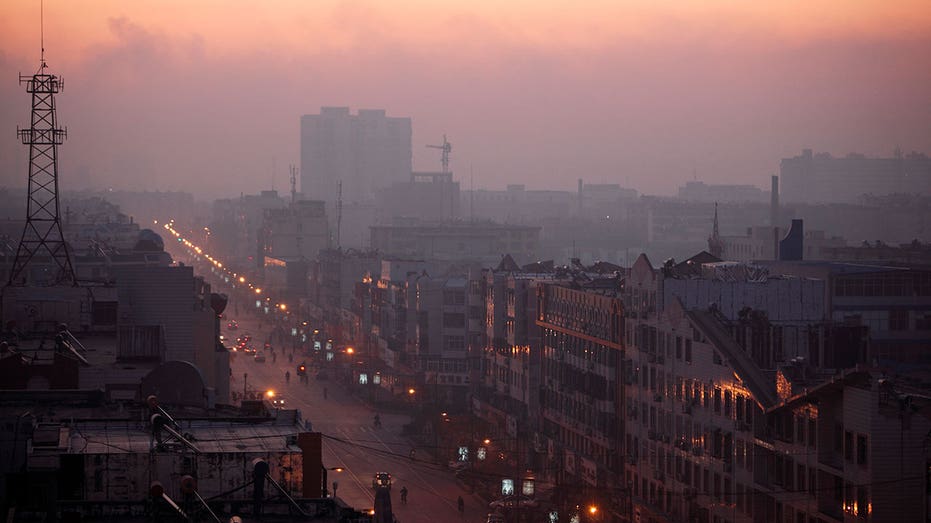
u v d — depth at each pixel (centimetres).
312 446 5528
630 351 14112
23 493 5247
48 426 6041
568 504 14488
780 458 10050
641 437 13712
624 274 15662
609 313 14912
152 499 4653
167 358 11019
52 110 14550
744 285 12550
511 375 19325
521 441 17988
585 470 15612
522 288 18912
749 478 10581
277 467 5472
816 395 9244
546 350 17850
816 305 12481
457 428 19175
